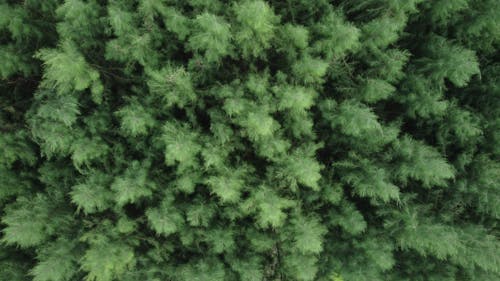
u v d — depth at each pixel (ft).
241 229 27.02
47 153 22.93
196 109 25.70
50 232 23.67
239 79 24.13
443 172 23.15
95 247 22.47
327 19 24.03
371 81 24.23
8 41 24.94
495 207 26.04
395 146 25.94
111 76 25.11
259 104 22.98
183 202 25.71
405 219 25.73
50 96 22.08
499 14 25.02
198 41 21.13
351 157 26.76
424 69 26.71
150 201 25.63
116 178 23.09
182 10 22.74
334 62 24.34
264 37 22.07
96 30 22.40
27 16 23.20
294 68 23.34
